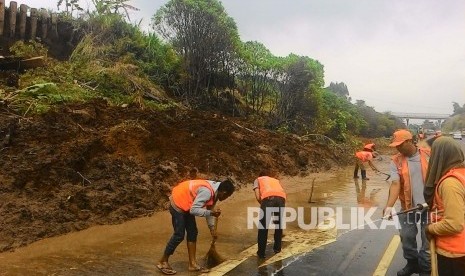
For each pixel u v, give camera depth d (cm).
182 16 1884
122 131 1070
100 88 1471
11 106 1057
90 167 930
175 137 1237
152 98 1606
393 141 599
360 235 811
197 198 600
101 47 1666
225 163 1264
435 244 369
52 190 822
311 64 2233
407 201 591
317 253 697
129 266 611
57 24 1730
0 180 788
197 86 1895
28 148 899
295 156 1723
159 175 1020
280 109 2181
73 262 616
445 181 355
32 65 1348
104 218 819
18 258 620
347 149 2550
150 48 1906
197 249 710
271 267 629
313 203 1122
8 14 1547
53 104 1145
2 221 703
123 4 1888
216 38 1908
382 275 598
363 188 1416
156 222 844
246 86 2117
